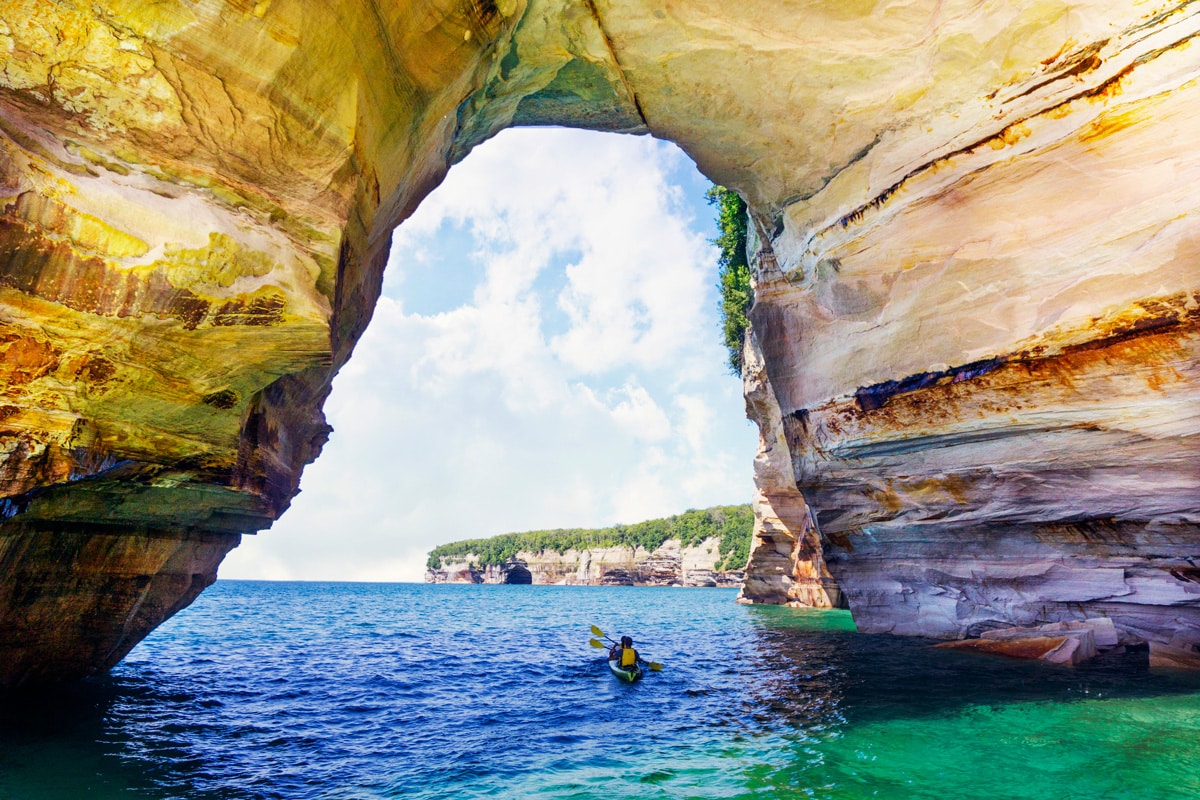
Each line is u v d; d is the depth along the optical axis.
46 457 4.63
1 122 4.16
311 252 5.66
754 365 21.73
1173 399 7.49
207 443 5.85
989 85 8.44
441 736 7.29
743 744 6.61
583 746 6.77
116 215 4.56
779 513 27.20
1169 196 7.21
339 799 5.25
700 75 9.71
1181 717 6.89
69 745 6.37
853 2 8.62
